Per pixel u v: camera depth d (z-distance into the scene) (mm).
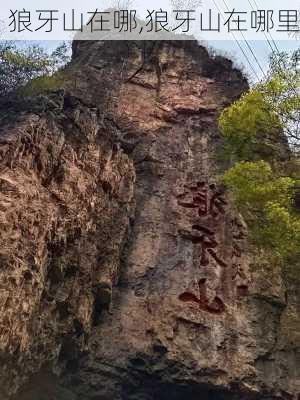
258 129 19047
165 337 14891
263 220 17547
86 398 14086
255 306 16250
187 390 14570
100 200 16266
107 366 14430
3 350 11461
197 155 19906
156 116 21078
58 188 14609
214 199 18453
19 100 16188
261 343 15484
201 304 15797
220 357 14852
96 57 23125
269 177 16875
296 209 18547
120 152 18094
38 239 12984
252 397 14680
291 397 14883
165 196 18328
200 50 25078
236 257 17109
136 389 14562
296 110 17297
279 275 17203
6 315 11547
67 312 14031
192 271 16469
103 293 15195
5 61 20172
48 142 14727
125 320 15266
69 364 14266
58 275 13945
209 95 22953
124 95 21609
